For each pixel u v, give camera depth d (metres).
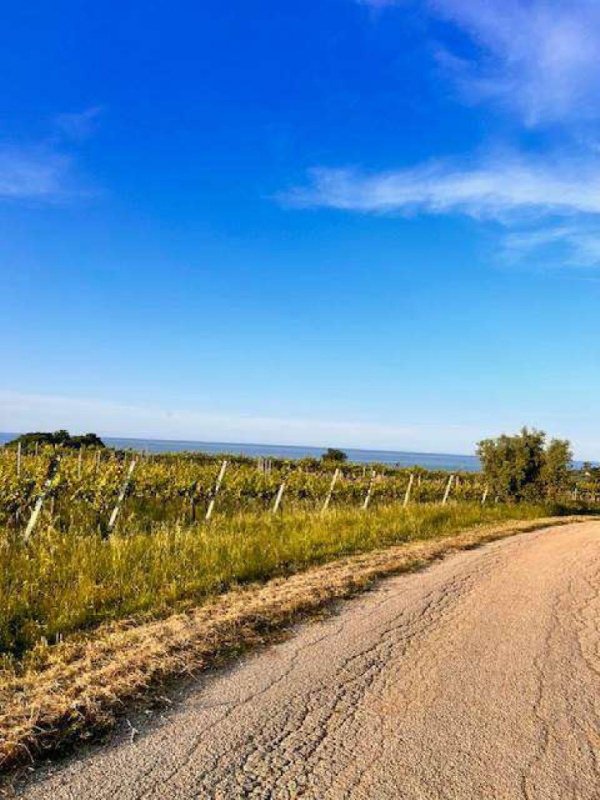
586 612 7.66
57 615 5.91
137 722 3.97
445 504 21.86
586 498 38.00
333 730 4.07
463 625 6.75
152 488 14.06
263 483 17.70
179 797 3.20
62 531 9.63
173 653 5.11
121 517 11.74
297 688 4.71
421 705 4.57
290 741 3.88
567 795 3.48
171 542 9.05
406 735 4.08
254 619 6.27
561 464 27.34
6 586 6.43
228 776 3.43
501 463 28.22
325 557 10.16
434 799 3.36
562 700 4.82
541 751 3.97
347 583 8.21
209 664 5.06
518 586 8.98
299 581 8.17
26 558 7.14
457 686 4.98
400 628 6.47
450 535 14.73
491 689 4.96
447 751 3.90
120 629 5.77
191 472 16.11
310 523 13.08
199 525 11.38
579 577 9.95
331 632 6.17
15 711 3.87
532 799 3.42
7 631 5.40
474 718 4.41
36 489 11.21
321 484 20.42
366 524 14.15
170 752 3.64
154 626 5.82
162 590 6.96
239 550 9.07
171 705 4.25
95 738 3.72
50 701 4.04
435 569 9.98
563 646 6.20
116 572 7.33
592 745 4.09
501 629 6.68
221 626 5.90
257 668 5.07
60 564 7.33
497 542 13.97
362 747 3.88
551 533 16.47
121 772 3.39
